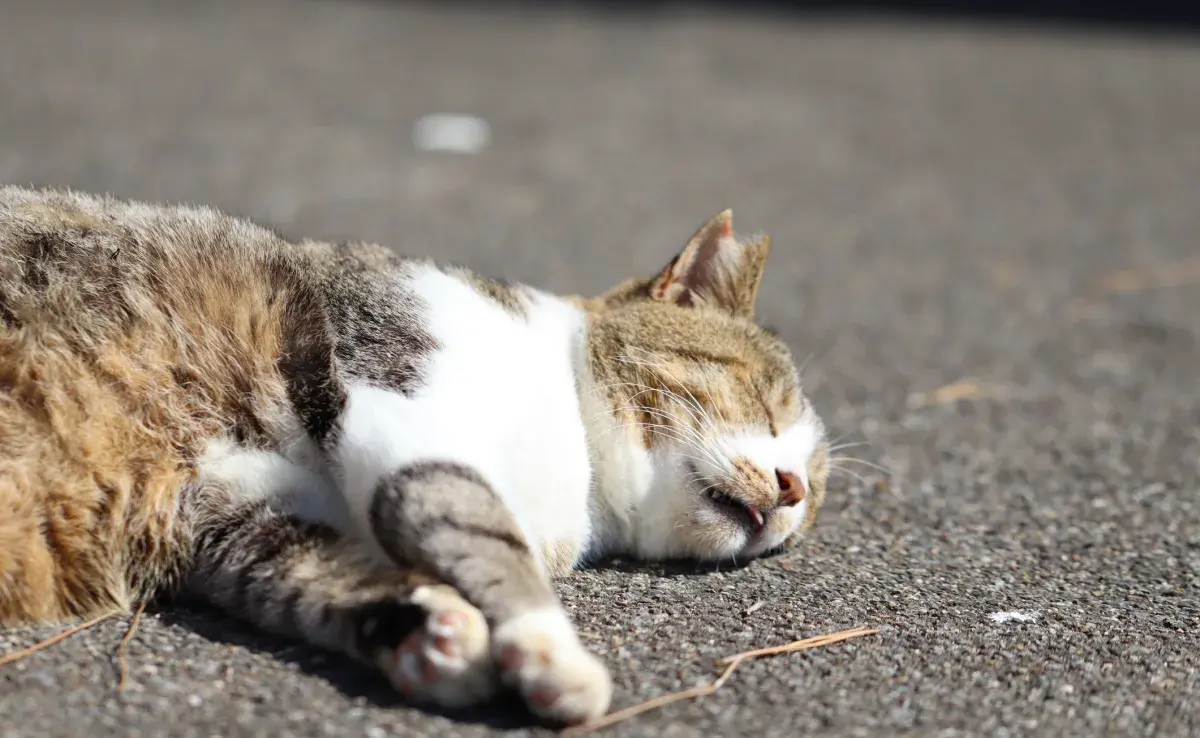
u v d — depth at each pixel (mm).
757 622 4219
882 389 7734
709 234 5422
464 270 5051
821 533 5332
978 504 5773
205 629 3926
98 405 4039
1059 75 18656
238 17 20188
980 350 8688
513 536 3799
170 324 4242
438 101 15672
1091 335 9102
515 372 4422
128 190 10914
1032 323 9383
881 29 21750
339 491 4090
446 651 3445
